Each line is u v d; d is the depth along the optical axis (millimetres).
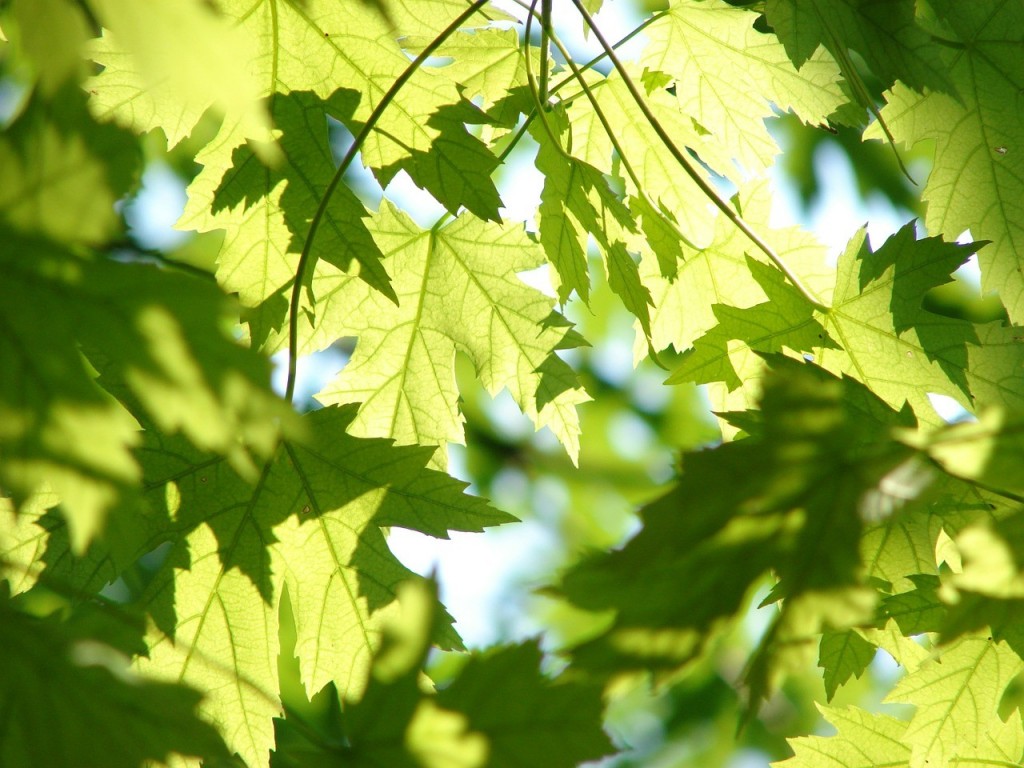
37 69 1522
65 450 1700
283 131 1838
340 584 1836
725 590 1723
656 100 1905
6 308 1586
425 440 1896
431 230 1898
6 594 1729
